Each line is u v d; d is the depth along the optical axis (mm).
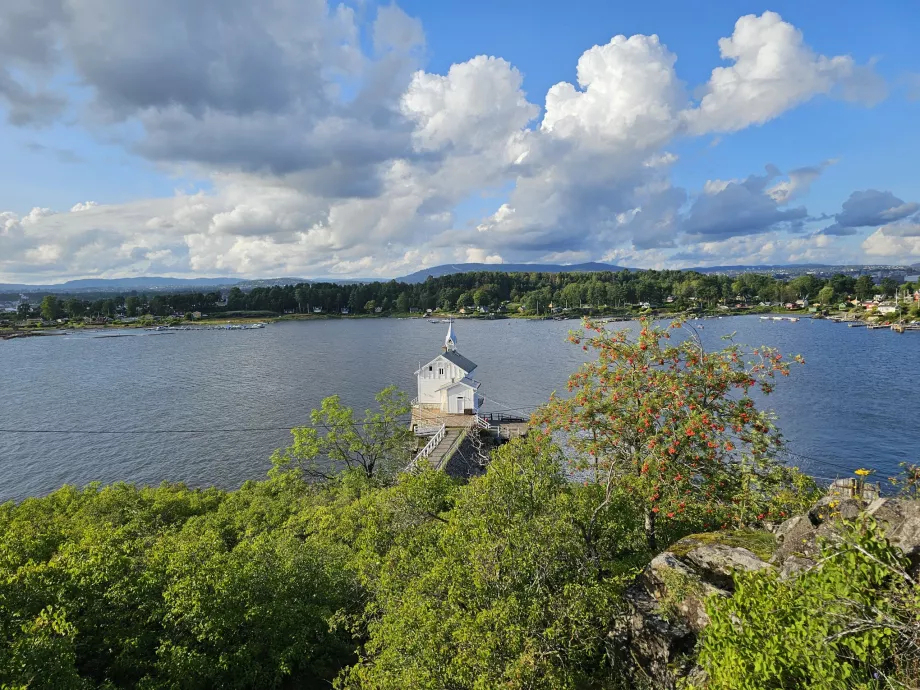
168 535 27344
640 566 14984
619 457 17578
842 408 64875
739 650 7812
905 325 147125
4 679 11414
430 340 153500
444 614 12156
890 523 10023
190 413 72125
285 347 142250
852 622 6988
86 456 56656
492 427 57750
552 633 11086
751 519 16172
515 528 13789
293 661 16672
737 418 16047
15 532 24594
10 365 115750
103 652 15195
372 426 46906
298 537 27281
